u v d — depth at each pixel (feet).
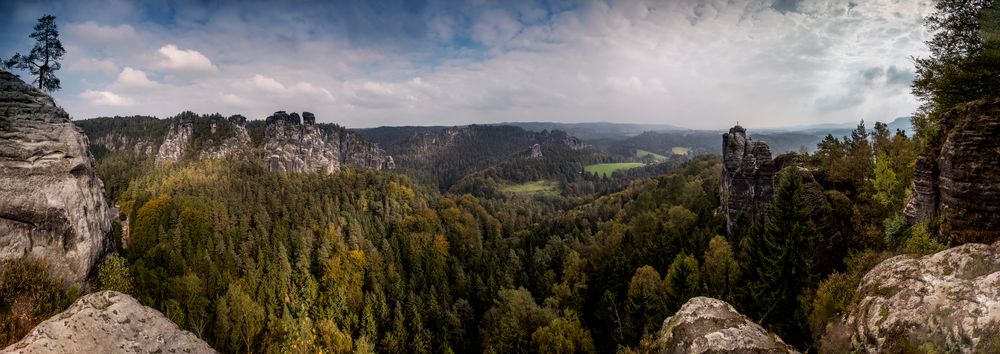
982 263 39.01
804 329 73.05
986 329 32.42
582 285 236.63
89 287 82.28
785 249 100.17
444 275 356.59
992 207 56.95
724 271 154.61
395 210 557.74
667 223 280.92
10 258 70.08
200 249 317.63
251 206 463.01
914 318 38.78
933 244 62.80
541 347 164.96
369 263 377.09
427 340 245.65
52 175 80.94
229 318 226.99
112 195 496.23
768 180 185.88
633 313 145.48
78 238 81.82
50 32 134.41
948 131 68.95
